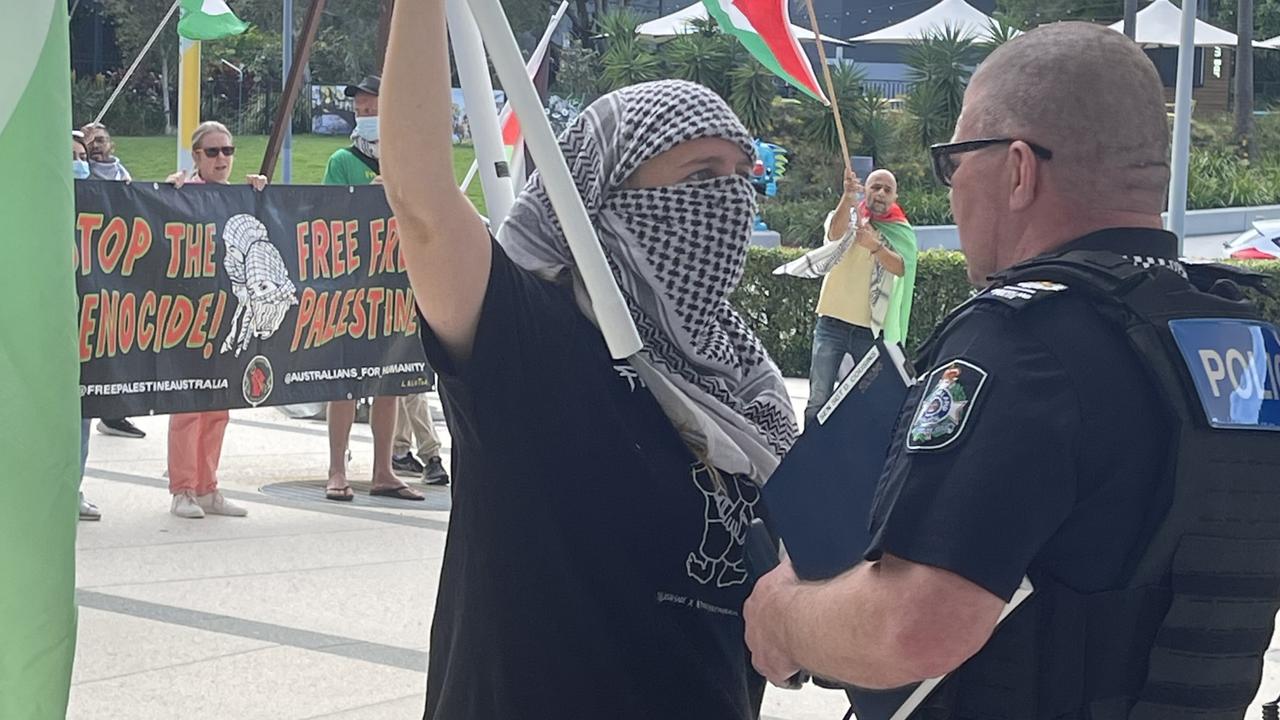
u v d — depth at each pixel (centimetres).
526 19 3111
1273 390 193
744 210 230
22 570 198
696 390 228
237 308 750
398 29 196
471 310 205
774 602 203
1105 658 184
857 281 1029
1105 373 182
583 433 213
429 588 626
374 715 470
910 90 2639
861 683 188
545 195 224
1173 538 183
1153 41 2695
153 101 3388
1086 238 194
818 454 205
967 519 176
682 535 220
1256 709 466
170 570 643
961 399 181
